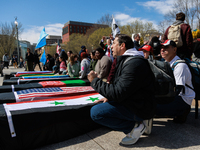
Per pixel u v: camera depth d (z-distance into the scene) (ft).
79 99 8.61
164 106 7.59
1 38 103.76
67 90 11.34
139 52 6.16
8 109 6.35
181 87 7.16
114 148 6.25
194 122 8.55
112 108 5.96
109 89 5.56
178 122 8.42
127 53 5.90
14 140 5.87
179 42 10.19
